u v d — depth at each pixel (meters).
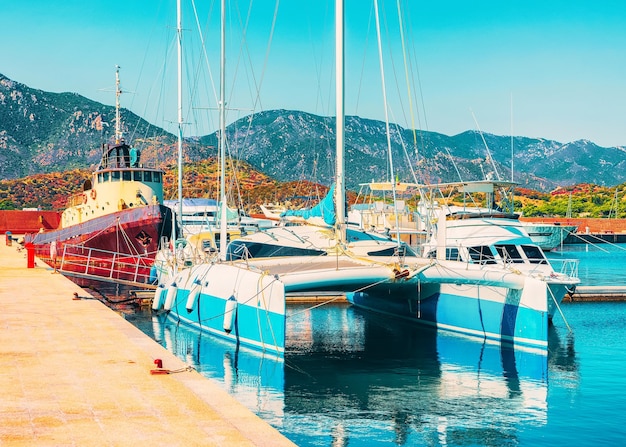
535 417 14.54
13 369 10.55
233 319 21.02
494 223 26.38
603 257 71.75
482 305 22.75
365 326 26.03
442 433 13.55
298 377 17.73
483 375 18.03
